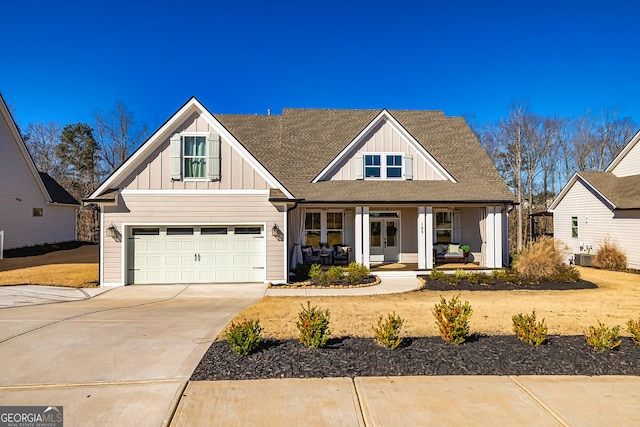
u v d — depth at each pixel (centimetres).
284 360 565
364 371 530
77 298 1173
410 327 760
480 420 409
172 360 569
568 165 4156
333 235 1862
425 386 487
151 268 1416
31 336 686
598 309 964
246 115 2252
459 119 2272
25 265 1816
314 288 1348
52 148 4250
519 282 1413
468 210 1920
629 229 2006
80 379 502
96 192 1370
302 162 1869
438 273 1493
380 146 1833
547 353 598
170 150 1408
